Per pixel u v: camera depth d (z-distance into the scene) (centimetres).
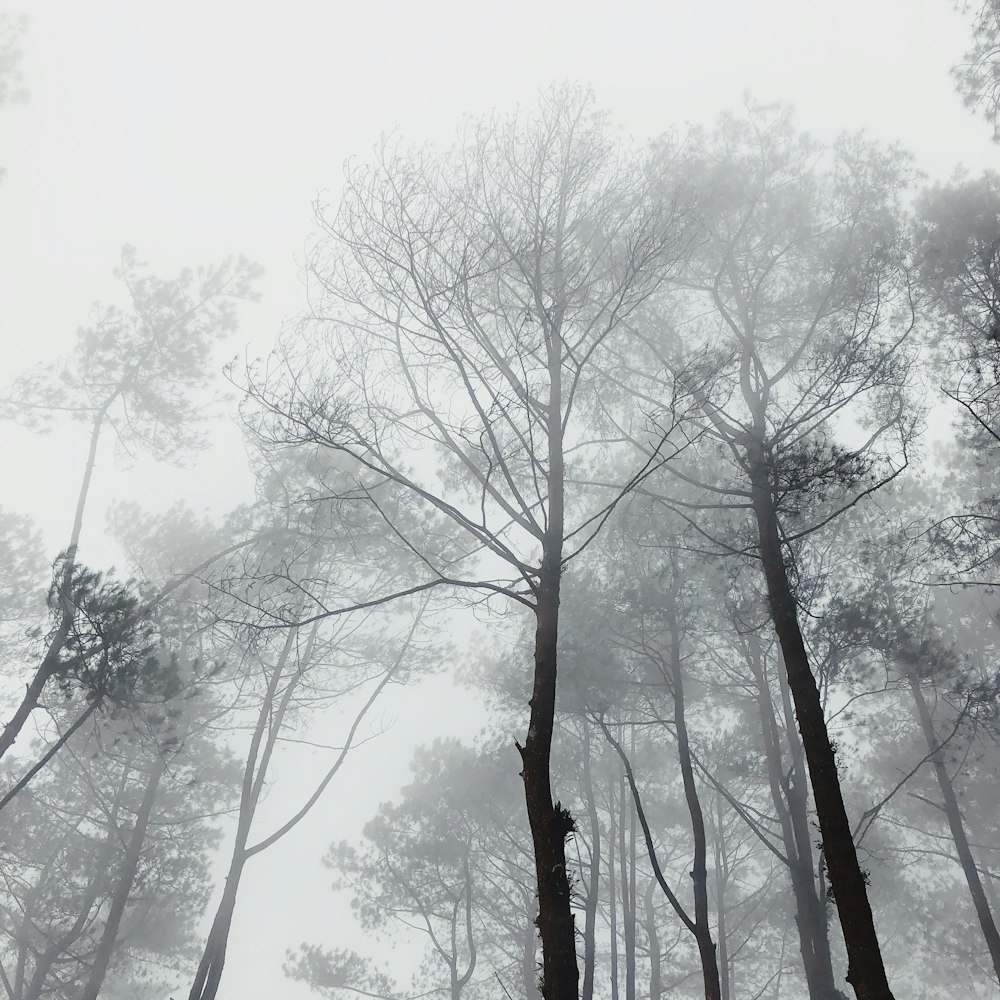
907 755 2052
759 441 1043
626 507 1444
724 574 1437
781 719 1889
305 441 923
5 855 1800
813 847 2036
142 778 1986
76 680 1166
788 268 1303
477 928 2322
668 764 2166
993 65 1422
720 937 2078
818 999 1291
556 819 748
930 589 1795
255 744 1670
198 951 2102
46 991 1719
